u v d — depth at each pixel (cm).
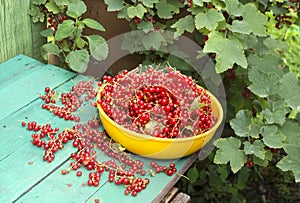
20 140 169
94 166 161
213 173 254
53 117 183
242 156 180
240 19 213
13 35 218
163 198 165
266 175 276
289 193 270
